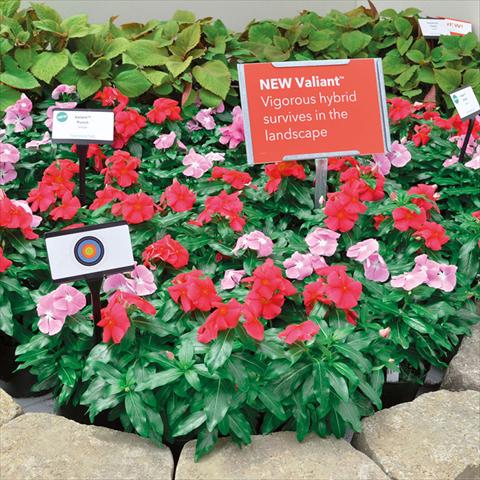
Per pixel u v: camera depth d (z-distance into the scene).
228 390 0.86
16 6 1.93
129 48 1.85
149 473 0.83
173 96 1.92
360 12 2.35
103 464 0.83
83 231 0.87
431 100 2.05
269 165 1.32
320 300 0.97
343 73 1.27
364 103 1.29
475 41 2.10
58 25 1.83
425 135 1.60
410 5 2.59
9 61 1.75
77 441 0.87
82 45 1.84
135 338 0.93
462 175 1.48
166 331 0.92
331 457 0.85
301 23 2.19
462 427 0.92
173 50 1.89
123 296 0.90
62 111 1.27
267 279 0.93
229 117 1.84
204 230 1.18
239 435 0.85
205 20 2.03
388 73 2.13
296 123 1.25
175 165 1.58
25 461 0.83
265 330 0.94
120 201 1.27
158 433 0.86
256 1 2.85
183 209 1.20
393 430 0.91
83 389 0.97
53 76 1.77
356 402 0.94
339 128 1.27
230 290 1.07
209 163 1.40
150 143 1.67
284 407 0.90
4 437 0.87
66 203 1.18
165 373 0.85
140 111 1.79
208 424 0.82
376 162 1.40
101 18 2.72
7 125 1.62
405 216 1.14
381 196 1.23
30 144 1.51
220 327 0.84
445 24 2.19
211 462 0.84
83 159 1.30
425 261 1.04
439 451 0.87
